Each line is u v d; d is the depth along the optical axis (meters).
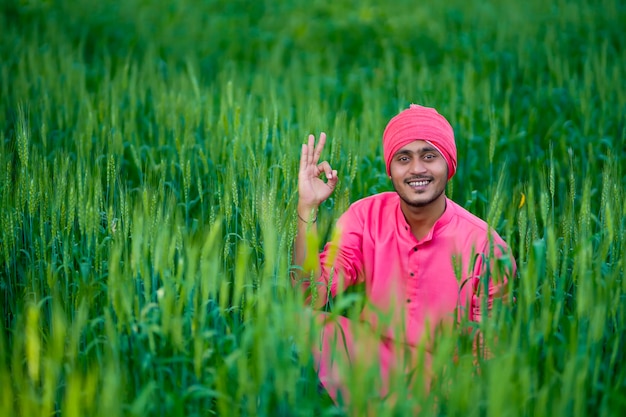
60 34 8.66
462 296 3.17
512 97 6.55
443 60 8.49
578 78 7.28
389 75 7.39
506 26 9.12
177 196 4.42
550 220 2.98
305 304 3.26
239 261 2.67
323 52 9.33
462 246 3.17
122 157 4.83
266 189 3.21
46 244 3.48
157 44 9.19
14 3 9.94
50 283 3.03
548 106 6.34
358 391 2.23
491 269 2.90
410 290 3.21
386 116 6.27
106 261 3.35
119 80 6.37
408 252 3.22
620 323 2.82
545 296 2.71
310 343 2.43
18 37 8.37
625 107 5.59
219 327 2.86
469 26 9.81
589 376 2.67
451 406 2.27
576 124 6.00
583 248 2.75
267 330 2.36
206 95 5.98
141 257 2.77
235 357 2.39
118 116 5.27
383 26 9.77
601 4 9.94
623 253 3.09
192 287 2.69
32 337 2.26
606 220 2.97
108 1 10.75
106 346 2.68
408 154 3.12
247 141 4.36
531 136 5.62
